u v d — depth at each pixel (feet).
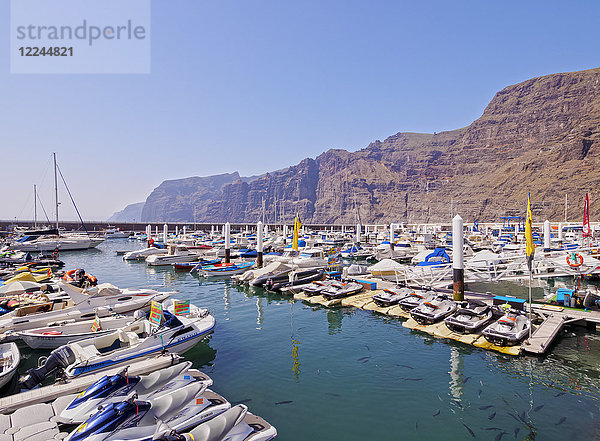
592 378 46.14
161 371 39.27
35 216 344.28
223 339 61.57
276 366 50.29
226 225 143.43
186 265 147.02
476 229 359.87
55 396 38.19
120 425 29.84
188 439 28.84
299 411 38.58
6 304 73.31
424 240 230.68
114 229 418.10
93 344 50.96
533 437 33.99
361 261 179.01
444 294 79.10
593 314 64.34
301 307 83.97
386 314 76.28
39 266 140.46
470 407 39.40
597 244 179.83
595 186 601.62
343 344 58.95
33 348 55.52
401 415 37.86
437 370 48.88
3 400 36.65
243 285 112.57
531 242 59.06
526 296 91.81
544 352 52.90
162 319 54.29
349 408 39.19
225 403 36.76
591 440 33.42
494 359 52.42
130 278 128.88
